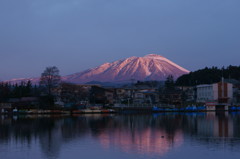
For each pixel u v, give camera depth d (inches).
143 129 2379.4
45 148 1610.5
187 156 1395.2
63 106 5039.4
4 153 1501.0
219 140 1791.3
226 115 4106.8
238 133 2078.0
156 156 1400.1
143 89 6879.9
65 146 1659.7
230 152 1464.1
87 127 2559.1
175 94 5753.0
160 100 5802.2
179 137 1925.4
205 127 2455.7
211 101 5482.3
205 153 1448.1
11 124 2898.6
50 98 4968.0
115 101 6112.2
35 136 2041.1
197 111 5182.1
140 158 1368.1
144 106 5108.3
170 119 3393.2
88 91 5994.1
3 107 5088.6
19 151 1542.8
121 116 4060.0
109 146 1643.7
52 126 2664.9
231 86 5625.0
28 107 5123.0
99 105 5477.4
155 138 1897.1
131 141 1795.0
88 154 1460.4
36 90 6811.0
